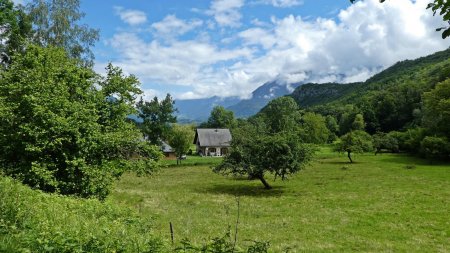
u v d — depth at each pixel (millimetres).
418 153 85812
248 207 30734
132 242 9562
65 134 21500
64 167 21906
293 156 41250
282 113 148000
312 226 23500
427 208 28922
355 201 32750
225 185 46438
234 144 43156
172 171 67125
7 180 13547
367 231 22203
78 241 8727
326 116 184375
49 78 22516
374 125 137125
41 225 9859
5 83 22953
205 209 29562
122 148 25406
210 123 181750
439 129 80625
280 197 36250
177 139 81938
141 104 76625
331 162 77062
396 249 18438
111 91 26469
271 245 18797
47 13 38500
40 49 24594
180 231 20672
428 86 119438
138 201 32594
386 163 71312
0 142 20609
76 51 39656
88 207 15312
